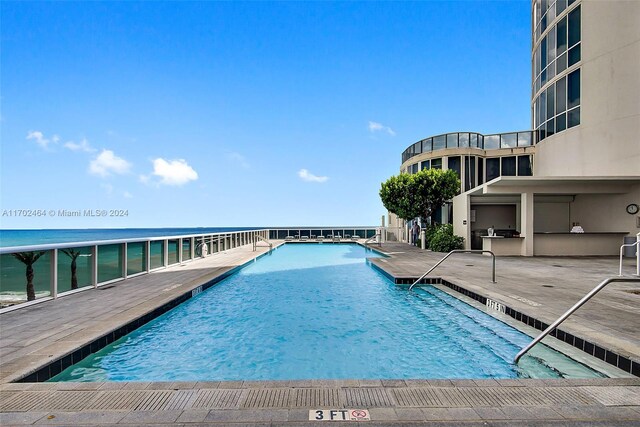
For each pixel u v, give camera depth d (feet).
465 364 13.28
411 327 17.66
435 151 64.49
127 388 8.75
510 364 12.67
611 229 43.21
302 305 22.17
